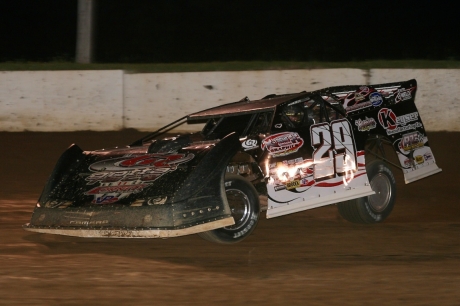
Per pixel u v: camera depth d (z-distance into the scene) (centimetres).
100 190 1095
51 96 2100
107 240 1148
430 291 857
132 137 2067
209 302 814
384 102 1303
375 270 955
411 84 1352
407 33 4281
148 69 2156
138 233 1009
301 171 1159
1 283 892
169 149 1166
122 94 2106
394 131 1301
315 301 818
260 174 1126
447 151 1934
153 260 1015
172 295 844
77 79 2097
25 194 1580
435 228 1239
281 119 1177
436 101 2062
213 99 2091
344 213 1267
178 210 1013
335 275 930
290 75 2073
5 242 1133
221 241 1077
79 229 1055
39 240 1149
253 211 1106
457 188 1633
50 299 828
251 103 1278
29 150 1973
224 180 1067
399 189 1631
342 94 1266
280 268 967
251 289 866
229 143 1086
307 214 1375
